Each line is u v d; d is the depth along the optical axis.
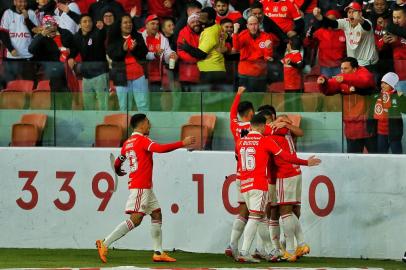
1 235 43.09
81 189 42.22
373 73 40.91
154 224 37.88
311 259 38.53
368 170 38.66
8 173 42.88
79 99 43.50
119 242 42.00
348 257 39.03
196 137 42.09
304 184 39.41
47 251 41.59
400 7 44.47
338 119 40.41
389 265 36.66
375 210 38.62
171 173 41.22
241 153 36.44
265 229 37.91
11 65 44.09
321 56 45.41
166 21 49.50
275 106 41.34
